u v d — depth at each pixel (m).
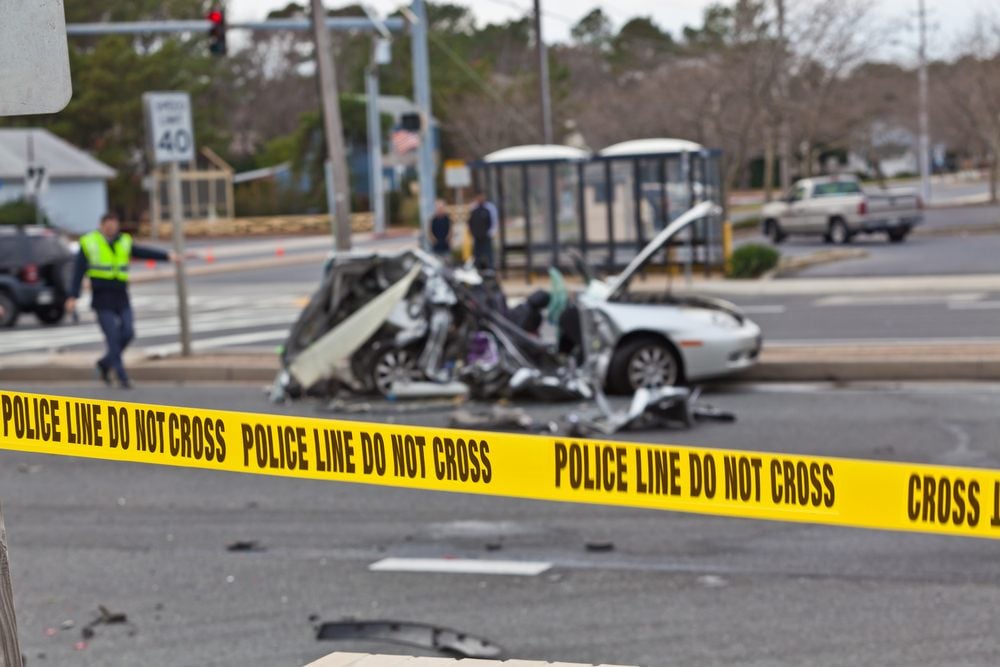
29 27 6.07
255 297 59.44
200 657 12.03
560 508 17.56
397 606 13.42
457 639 12.09
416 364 27.62
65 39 6.14
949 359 27.80
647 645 11.93
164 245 118.88
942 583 13.62
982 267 53.59
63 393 30.77
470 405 26.58
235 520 17.61
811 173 98.38
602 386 26.67
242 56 188.25
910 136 178.38
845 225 74.12
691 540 15.74
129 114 138.12
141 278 75.31
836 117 96.62
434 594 13.83
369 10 74.69
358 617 13.10
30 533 17.27
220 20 48.41
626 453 8.08
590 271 27.98
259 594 14.05
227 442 8.54
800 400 25.75
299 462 8.45
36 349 42.44
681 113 91.56
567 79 142.75
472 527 16.73
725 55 85.62
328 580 14.51
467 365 27.27
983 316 38.06
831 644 11.81
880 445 21.00
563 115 125.81
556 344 26.95
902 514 7.68
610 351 26.69
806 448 20.94
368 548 15.88
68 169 122.56
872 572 14.11
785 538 15.67
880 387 27.09
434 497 18.45
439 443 8.27
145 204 143.38
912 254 62.56
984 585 13.49
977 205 105.06
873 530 15.88
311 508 18.12
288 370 27.73
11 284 50.78
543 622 12.73
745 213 109.00
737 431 22.61
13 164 118.25
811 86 91.19
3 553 6.00
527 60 165.88
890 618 12.52
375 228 116.88
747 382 28.56
